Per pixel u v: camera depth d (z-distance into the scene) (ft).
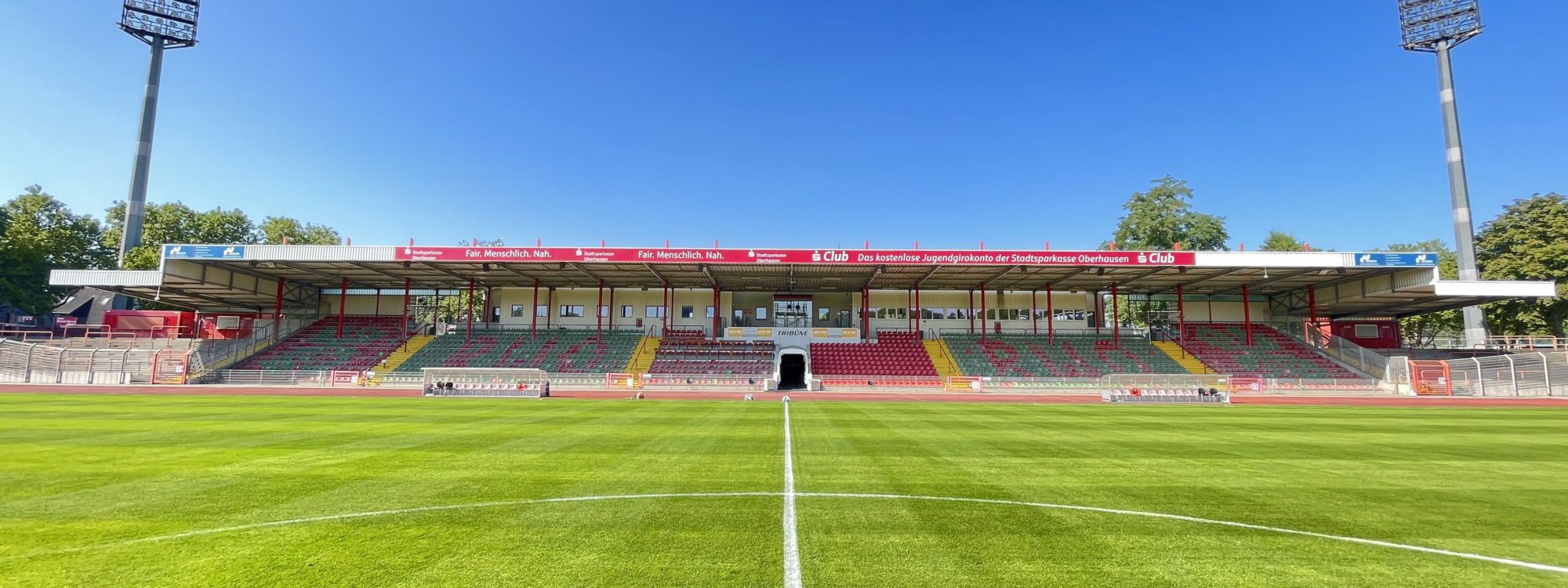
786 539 17.54
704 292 144.46
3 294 153.28
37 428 40.88
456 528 18.28
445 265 115.03
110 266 183.73
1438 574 15.37
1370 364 115.03
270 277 128.06
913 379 113.91
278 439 36.63
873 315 143.64
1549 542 17.92
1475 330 135.64
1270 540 17.88
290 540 16.99
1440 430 46.32
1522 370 99.66
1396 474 28.07
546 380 88.02
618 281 135.64
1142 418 56.34
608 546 16.75
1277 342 132.46
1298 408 70.33
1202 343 132.57
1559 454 34.37
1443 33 150.30
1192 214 171.53
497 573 14.70
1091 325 142.51
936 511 20.79
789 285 138.10
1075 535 18.16
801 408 65.57
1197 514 20.76
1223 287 135.13
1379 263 103.40
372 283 138.62
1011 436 41.32
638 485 24.30
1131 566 15.70
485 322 142.20
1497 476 27.66
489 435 39.34
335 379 110.42
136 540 16.87
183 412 52.95
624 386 110.73
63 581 14.08
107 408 56.75
